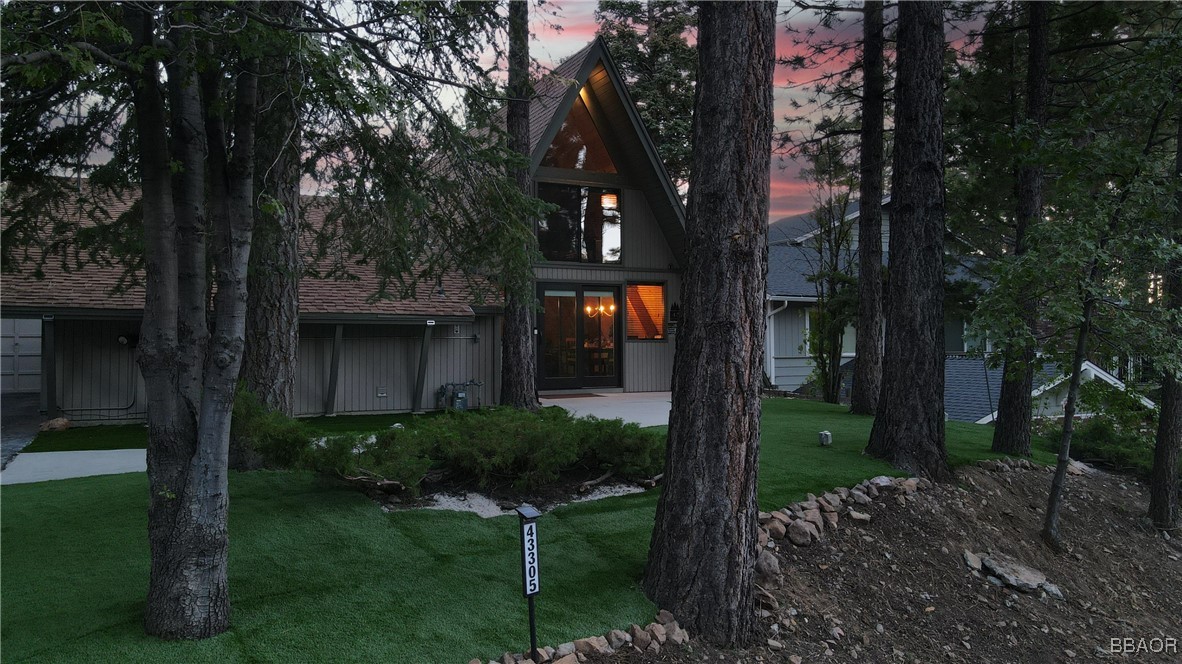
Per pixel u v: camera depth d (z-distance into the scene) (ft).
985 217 48.11
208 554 12.98
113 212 32.94
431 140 21.18
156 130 13.14
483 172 21.81
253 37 13.24
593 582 16.80
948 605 19.72
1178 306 26.76
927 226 28.14
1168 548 27.48
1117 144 23.40
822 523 21.54
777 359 66.74
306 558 16.58
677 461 16.49
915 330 27.78
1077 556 24.79
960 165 46.80
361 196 21.90
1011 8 41.06
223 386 13.17
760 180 16.46
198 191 13.46
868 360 42.24
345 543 17.56
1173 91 23.62
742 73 16.20
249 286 24.66
